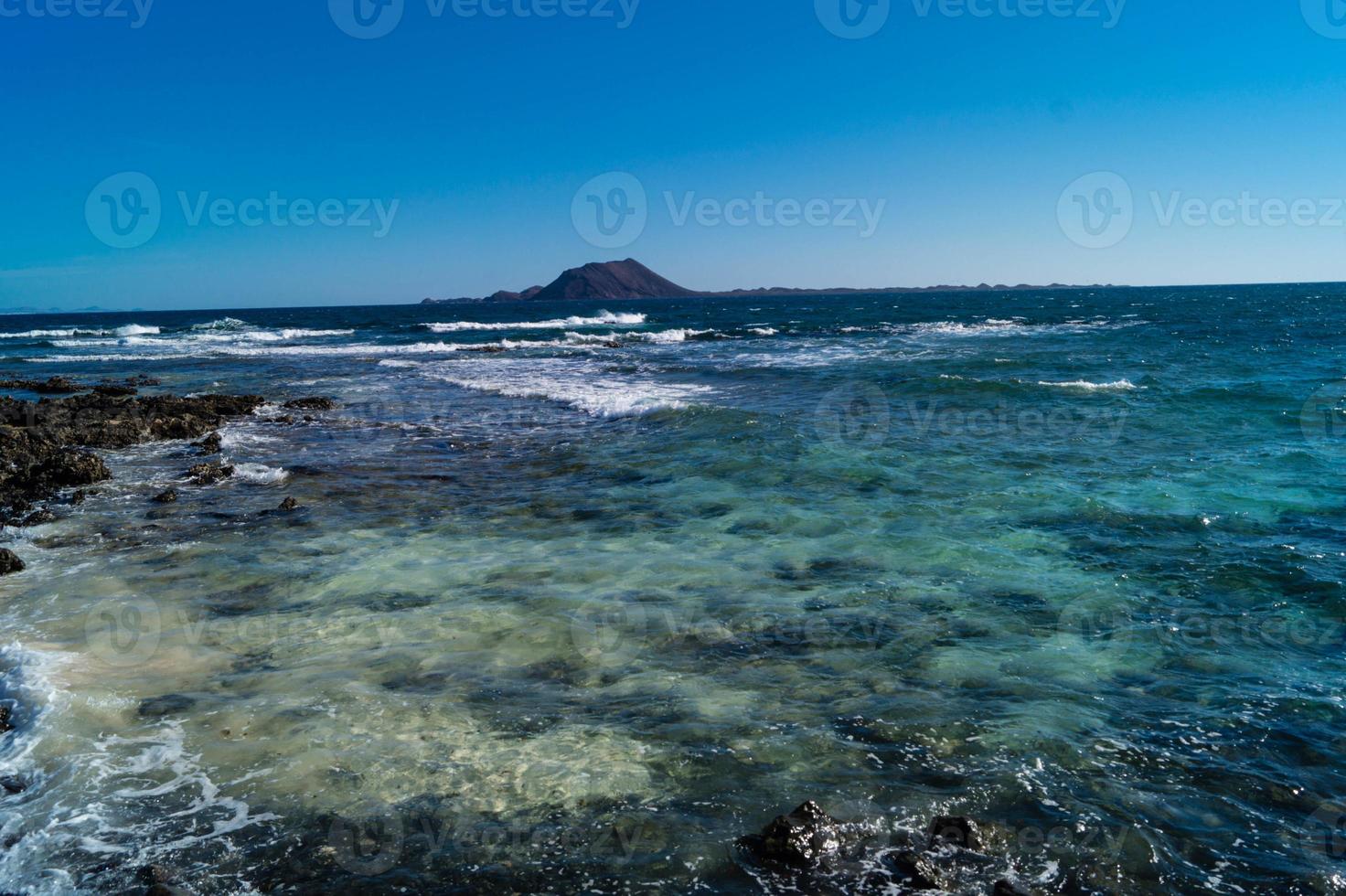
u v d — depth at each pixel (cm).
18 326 8906
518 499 1107
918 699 545
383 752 482
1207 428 1504
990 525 941
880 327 5072
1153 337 3775
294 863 387
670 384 2372
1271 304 8269
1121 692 556
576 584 771
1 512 1077
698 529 948
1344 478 1105
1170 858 392
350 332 5669
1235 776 457
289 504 1079
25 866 387
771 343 3984
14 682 566
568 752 481
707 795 439
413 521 1007
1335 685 559
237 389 2505
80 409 1953
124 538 946
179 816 423
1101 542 873
